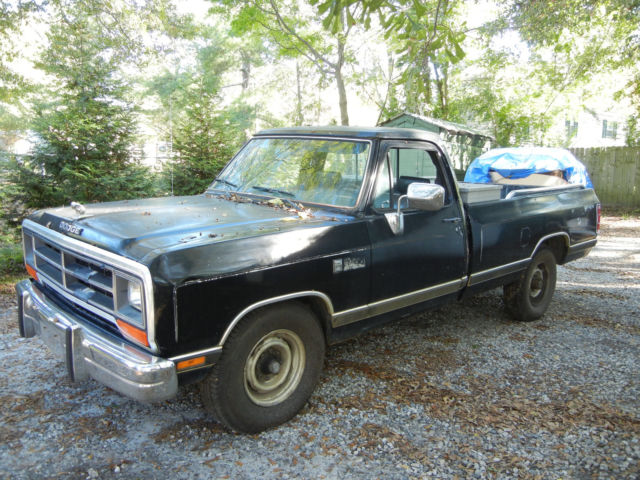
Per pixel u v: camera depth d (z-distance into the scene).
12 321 5.07
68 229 3.23
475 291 4.59
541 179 8.38
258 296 2.95
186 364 2.72
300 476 2.79
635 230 12.56
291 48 15.61
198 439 3.13
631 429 3.31
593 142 26.83
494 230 4.57
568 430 3.29
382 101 19.16
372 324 3.76
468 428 3.30
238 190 4.31
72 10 10.30
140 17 11.91
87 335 2.90
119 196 8.67
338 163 3.87
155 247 2.73
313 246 3.22
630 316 5.74
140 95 14.68
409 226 3.84
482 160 8.98
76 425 3.23
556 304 6.20
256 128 21.34
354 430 3.26
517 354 4.57
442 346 4.74
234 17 14.76
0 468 2.78
